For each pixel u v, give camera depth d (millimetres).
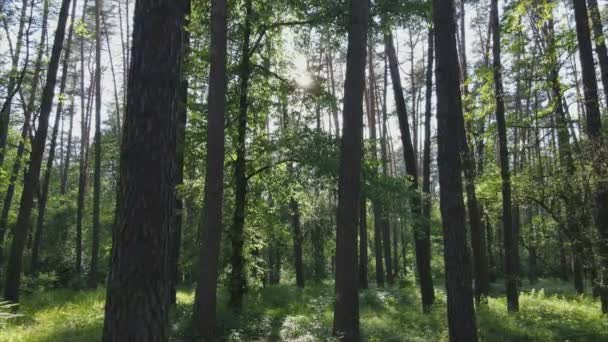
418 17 12992
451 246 8227
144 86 4250
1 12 15406
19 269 13539
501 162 15516
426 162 19797
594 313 14117
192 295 18375
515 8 14922
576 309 14961
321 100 14664
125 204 4145
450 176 8336
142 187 4125
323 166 13195
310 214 18438
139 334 3953
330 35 14086
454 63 8523
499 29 15773
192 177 15383
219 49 11125
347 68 9891
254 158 15148
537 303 17047
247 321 12008
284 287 22531
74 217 34438
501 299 19031
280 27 14992
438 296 17938
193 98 14570
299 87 14633
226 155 15016
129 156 4191
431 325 12617
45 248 31969
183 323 11086
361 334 10266
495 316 13547
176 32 4430
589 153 11805
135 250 4051
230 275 14211
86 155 37531
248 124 15508
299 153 13719
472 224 17250
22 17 16016
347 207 9516
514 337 11125
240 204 14719
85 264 30828
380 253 27938
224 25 11219
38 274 25125
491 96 16484
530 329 11852
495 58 15633
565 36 14688
